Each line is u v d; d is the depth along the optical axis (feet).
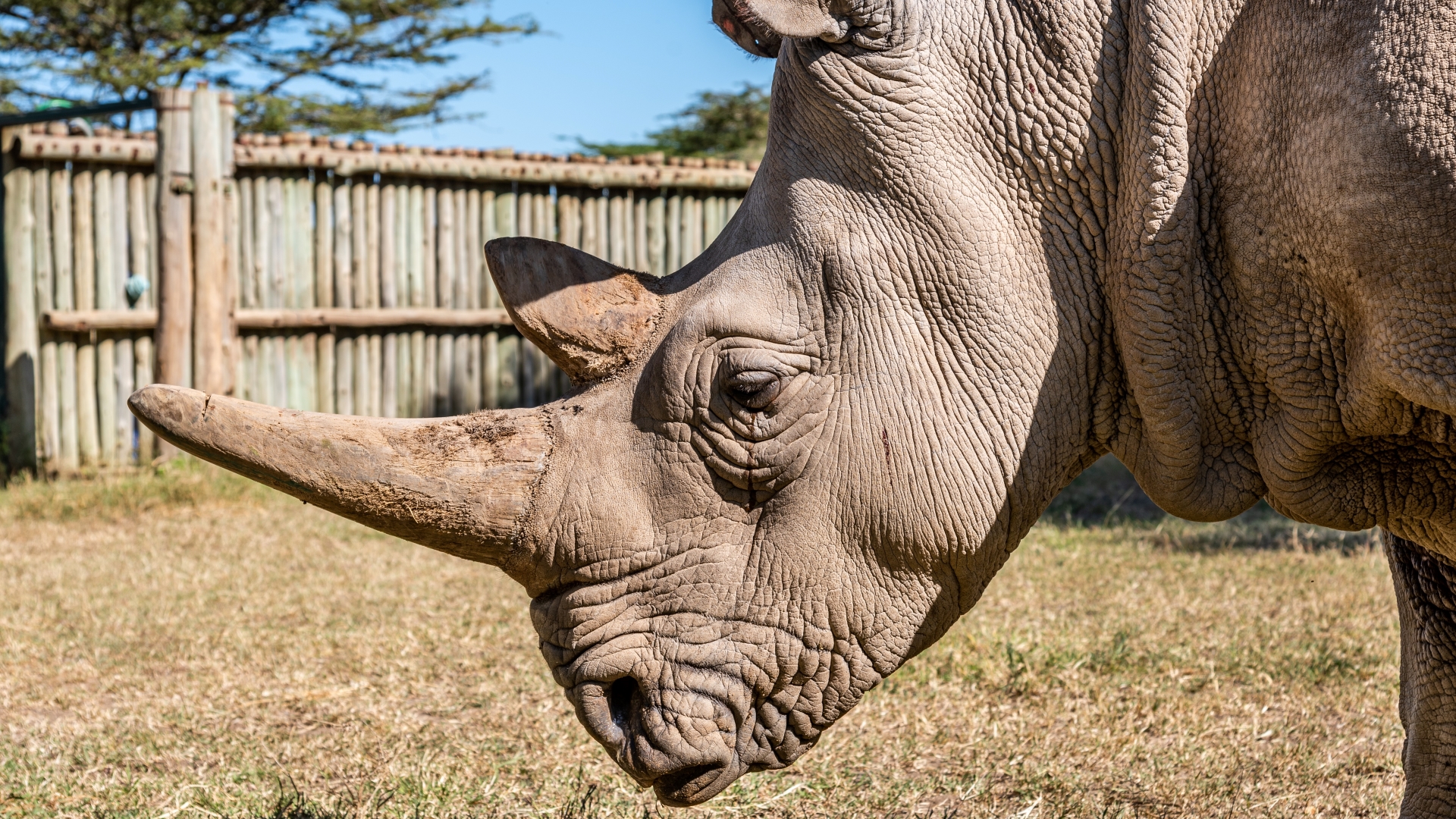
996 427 9.49
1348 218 8.75
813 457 9.23
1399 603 11.90
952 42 9.53
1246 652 20.44
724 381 9.12
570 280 9.34
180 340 39.29
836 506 9.26
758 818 14.44
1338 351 9.37
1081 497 37.55
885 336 9.26
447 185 44.39
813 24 8.95
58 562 28.86
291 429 8.48
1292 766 15.66
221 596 25.58
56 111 38.01
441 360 44.47
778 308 9.23
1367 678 19.33
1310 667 19.70
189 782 15.35
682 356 9.14
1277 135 9.18
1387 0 8.68
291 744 16.90
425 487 8.70
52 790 15.08
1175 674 19.27
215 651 21.61
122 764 16.25
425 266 44.16
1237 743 16.53
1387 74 8.56
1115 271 9.70
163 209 39.19
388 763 15.90
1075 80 9.59
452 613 24.17
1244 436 10.03
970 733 16.97
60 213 38.91
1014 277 9.55
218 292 39.73
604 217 47.29
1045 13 9.58
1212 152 9.56
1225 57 9.48
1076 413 9.89
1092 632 21.70
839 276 9.23
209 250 39.55
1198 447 9.89
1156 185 9.41
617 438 9.20
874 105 9.27
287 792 14.90
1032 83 9.57
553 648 9.39
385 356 43.50
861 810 14.55
